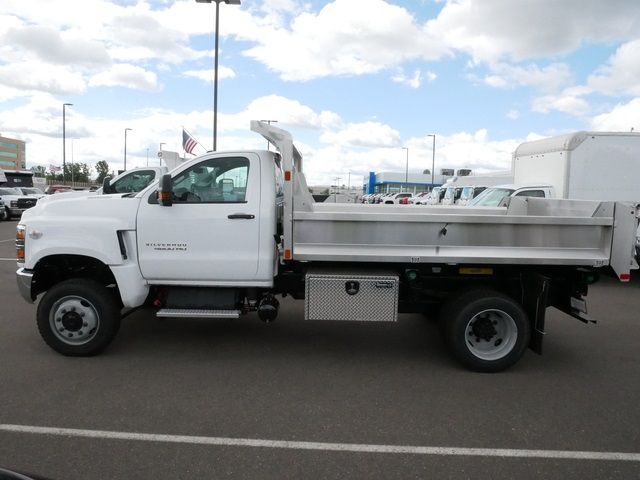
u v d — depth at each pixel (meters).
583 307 5.35
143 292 5.42
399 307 5.55
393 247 5.18
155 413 4.14
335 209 7.45
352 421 4.07
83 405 4.26
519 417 4.19
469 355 5.19
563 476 3.32
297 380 4.94
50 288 5.63
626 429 3.99
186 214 5.30
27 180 34.16
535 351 5.24
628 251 5.19
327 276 5.26
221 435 3.79
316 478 3.25
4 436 3.71
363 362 5.52
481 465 3.44
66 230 5.27
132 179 11.78
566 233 5.21
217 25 19.72
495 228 5.17
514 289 5.51
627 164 11.46
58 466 3.33
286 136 5.08
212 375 5.03
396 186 69.94
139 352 5.69
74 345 5.39
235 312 5.39
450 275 5.52
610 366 5.48
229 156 5.41
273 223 5.35
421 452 3.60
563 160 11.55
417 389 4.77
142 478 3.21
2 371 5.02
